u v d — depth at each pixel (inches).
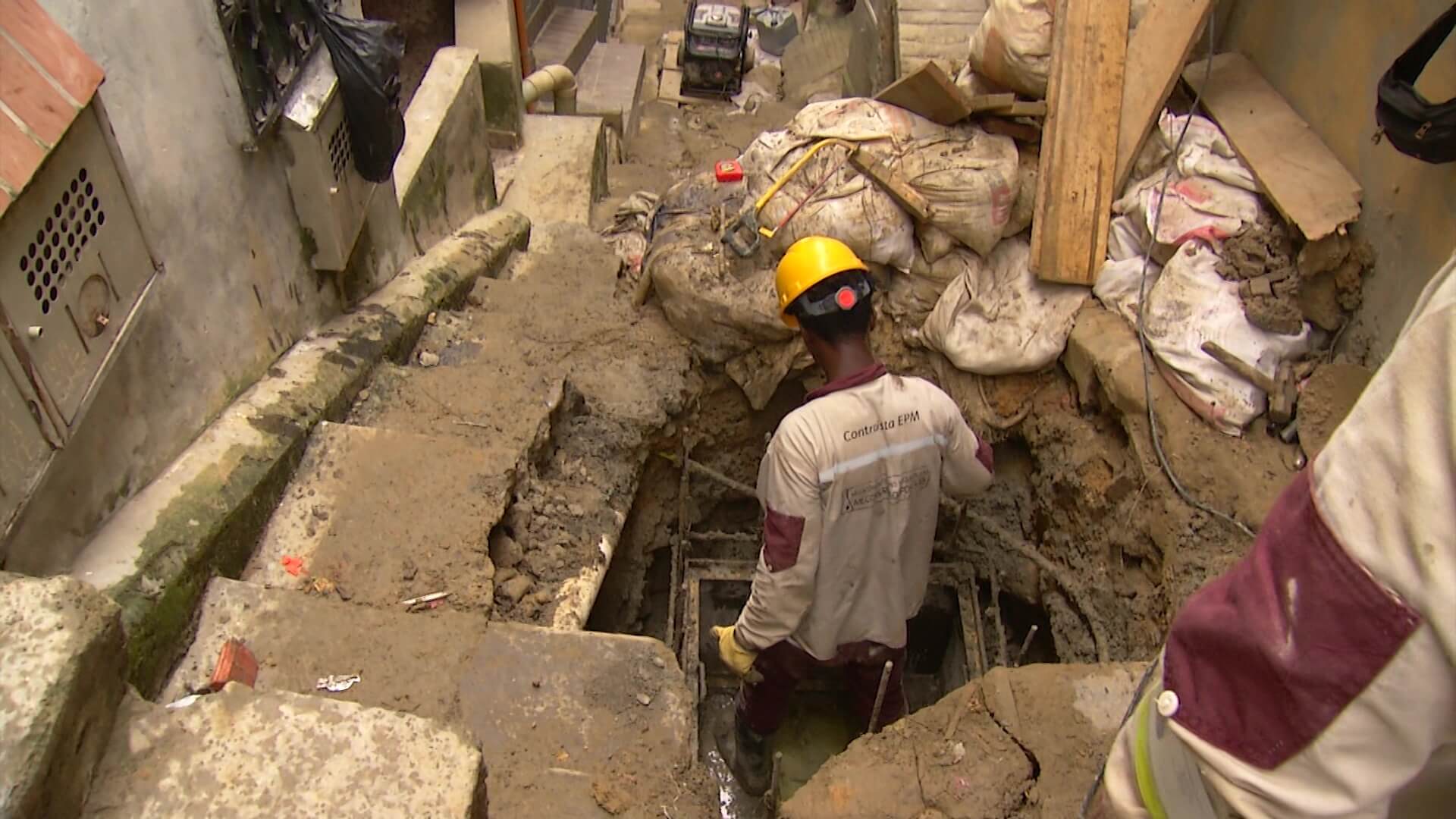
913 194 129.7
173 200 80.8
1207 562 108.4
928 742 78.6
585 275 148.3
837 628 106.7
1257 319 115.1
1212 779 38.9
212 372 89.2
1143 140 130.5
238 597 79.3
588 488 107.3
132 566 72.5
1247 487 110.0
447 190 155.0
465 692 76.4
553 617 92.6
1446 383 30.0
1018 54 135.0
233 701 52.6
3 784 41.9
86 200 65.4
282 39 93.7
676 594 140.3
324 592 83.5
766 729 126.0
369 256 122.7
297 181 100.7
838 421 93.3
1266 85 134.3
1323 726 34.5
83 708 47.5
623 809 71.3
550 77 244.1
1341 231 114.3
